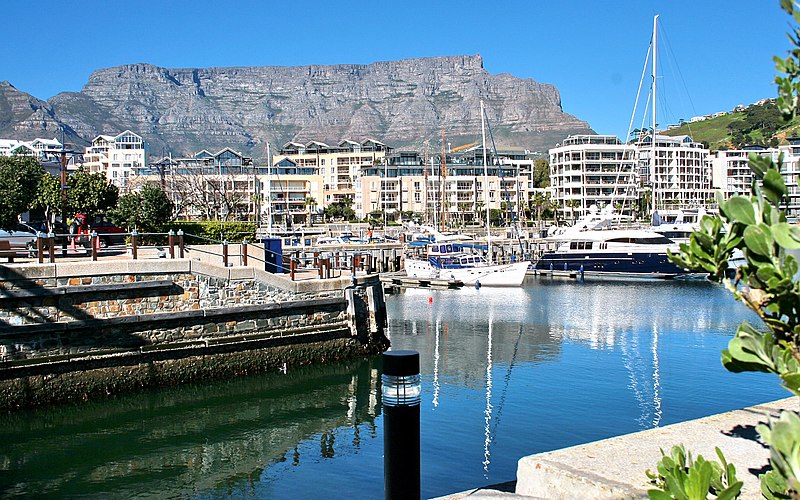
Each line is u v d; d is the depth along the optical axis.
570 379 29.53
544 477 6.68
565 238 84.62
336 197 174.00
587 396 26.64
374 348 33.31
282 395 27.94
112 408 25.59
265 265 34.94
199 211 130.25
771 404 8.88
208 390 27.83
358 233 115.38
